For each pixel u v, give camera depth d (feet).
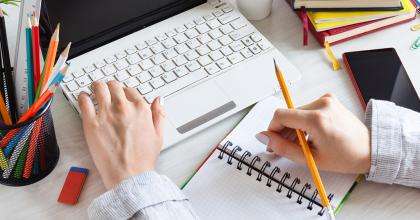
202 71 2.80
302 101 2.74
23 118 2.24
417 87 2.75
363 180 2.44
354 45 2.97
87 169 2.52
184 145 2.59
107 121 2.48
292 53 2.97
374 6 2.95
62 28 2.74
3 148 2.32
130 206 2.16
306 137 2.47
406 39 2.98
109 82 2.64
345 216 2.32
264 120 2.64
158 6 2.97
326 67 2.89
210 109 2.66
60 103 2.78
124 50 2.88
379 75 2.77
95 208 2.20
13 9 3.09
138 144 2.41
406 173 2.37
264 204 2.34
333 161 2.38
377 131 2.42
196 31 2.96
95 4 2.77
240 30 2.96
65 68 2.26
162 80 2.76
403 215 2.33
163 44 2.91
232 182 2.42
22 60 2.26
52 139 2.46
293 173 2.43
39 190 2.47
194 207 2.34
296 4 3.00
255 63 2.83
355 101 2.73
